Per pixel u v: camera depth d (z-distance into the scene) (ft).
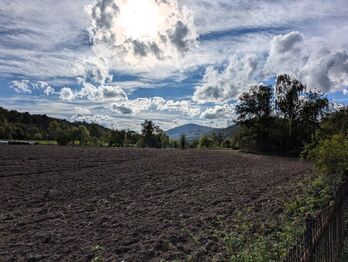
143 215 43.24
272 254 26.21
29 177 74.38
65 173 82.28
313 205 42.65
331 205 27.96
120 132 317.63
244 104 211.00
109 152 159.22
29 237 34.58
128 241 33.19
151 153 165.78
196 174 87.10
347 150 55.77
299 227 32.81
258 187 65.57
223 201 51.78
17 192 58.03
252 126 210.18
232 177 81.82
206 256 29.45
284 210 43.96
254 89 211.00
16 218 41.88
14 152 129.49
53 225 38.88
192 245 32.12
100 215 43.39
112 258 29.17
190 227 37.55
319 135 94.68
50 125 382.42
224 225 37.93
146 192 59.98
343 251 31.96
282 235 31.78
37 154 126.11
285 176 83.61
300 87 199.52
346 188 42.32
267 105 207.21
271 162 132.26
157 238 33.94
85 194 57.52
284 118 204.74
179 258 29.22
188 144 335.67
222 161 131.23
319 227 23.80
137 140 351.87
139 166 103.35
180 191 61.21
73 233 35.86
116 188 63.62
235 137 224.53
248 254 26.07
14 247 31.73
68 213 44.55
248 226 36.01
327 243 26.00
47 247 31.73
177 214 43.60
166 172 89.86
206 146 307.58
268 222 38.60
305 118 196.85
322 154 56.75
